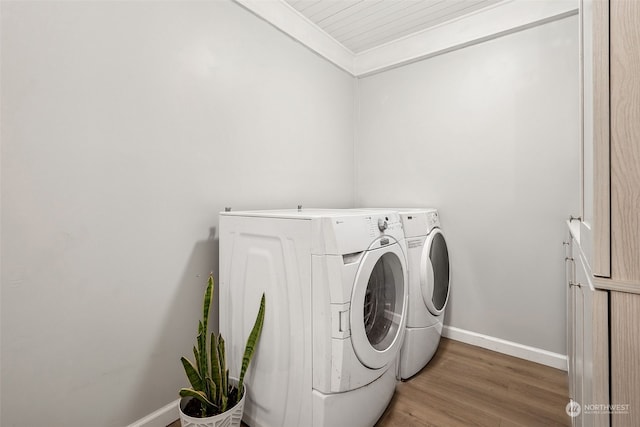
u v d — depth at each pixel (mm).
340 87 2758
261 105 2010
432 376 1890
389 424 1479
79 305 1236
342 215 1281
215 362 1322
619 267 608
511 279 2164
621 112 602
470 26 2254
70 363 1216
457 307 2400
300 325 1260
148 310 1453
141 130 1414
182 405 1350
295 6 2160
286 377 1315
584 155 892
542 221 2041
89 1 1247
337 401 1225
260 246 1406
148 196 1445
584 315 844
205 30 1676
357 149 2963
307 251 1229
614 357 614
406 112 2645
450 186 2416
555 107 1985
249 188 1933
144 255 1436
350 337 1215
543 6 1970
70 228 1208
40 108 1129
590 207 727
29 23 1100
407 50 2564
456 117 2379
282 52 2166
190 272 1620
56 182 1171
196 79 1637
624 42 600
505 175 2172
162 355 1509
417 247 1906
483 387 1771
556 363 1980
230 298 1557
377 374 1402
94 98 1264
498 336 2219
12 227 1076
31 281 1119
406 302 1616
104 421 1312
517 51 2115
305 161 2385
